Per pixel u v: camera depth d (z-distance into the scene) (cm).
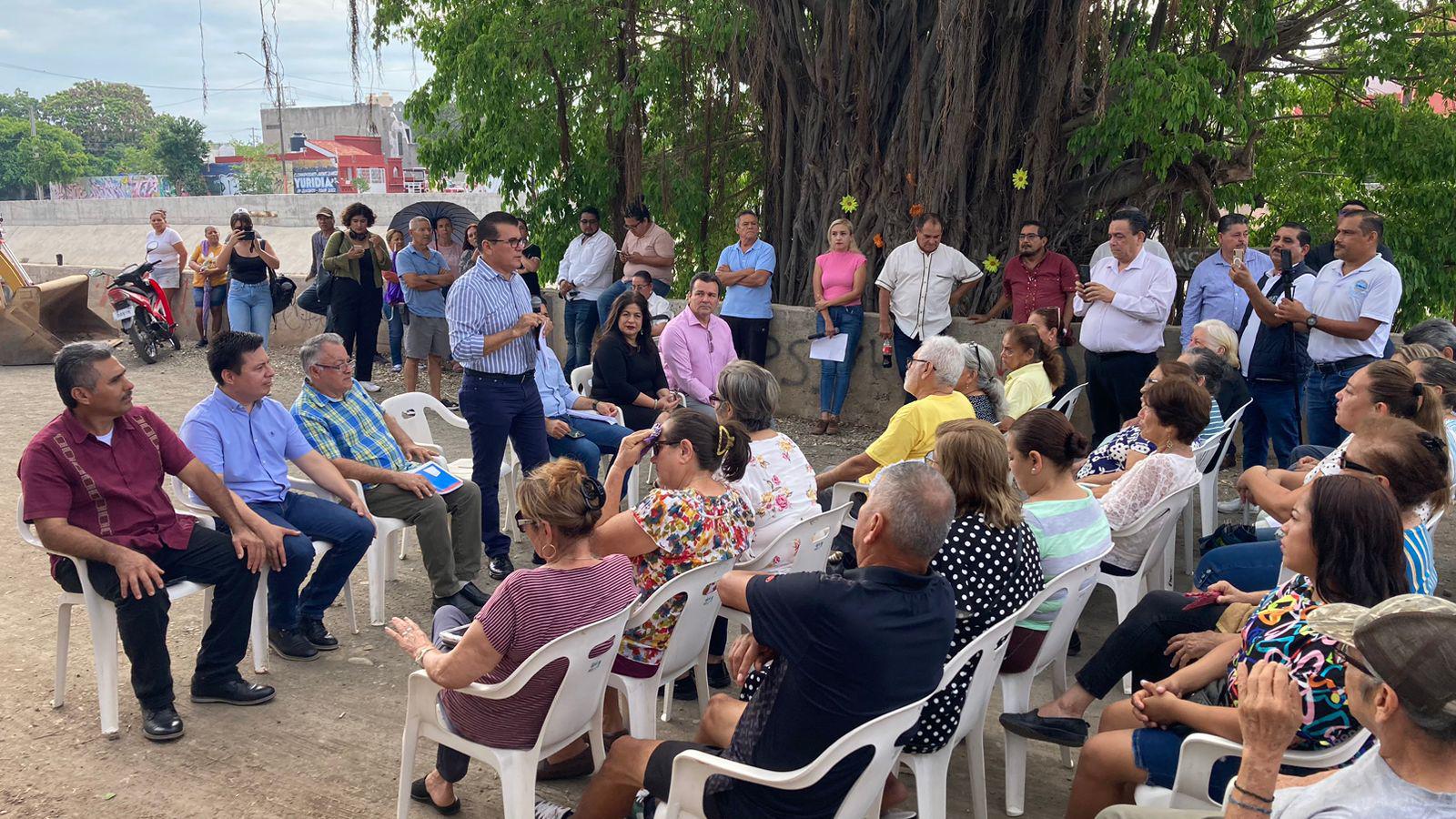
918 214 995
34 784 380
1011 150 1008
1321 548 274
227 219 4944
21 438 894
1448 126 1100
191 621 536
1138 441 526
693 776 286
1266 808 205
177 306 1430
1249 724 206
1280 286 705
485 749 331
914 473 284
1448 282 1155
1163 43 992
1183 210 1134
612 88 1145
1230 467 813
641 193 1207
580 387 759
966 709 332
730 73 1103
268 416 502
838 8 1029
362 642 512
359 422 546
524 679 318
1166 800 303
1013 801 371
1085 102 988
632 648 373
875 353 984
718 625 462
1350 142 1146
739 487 446
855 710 272
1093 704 455
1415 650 173
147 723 415
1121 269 738
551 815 349
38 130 7962
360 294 1081
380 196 4462
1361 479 276
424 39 1261
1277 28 1011
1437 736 174
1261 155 1255
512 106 1184
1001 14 967
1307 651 275
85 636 507
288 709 443
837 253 961
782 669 282
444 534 532
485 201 4209
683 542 379
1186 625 370
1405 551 301
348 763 402
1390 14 999
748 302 1000
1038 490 404
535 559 620
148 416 436
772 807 277
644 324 716
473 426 579
